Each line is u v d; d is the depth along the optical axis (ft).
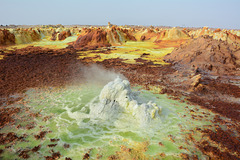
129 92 30.71
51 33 178.40
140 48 113.19
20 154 19.47
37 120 26.89
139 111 26.61
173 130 24.99
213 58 63.36
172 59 74.69
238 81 49.16
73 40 144.15
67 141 21.98
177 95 39.04
